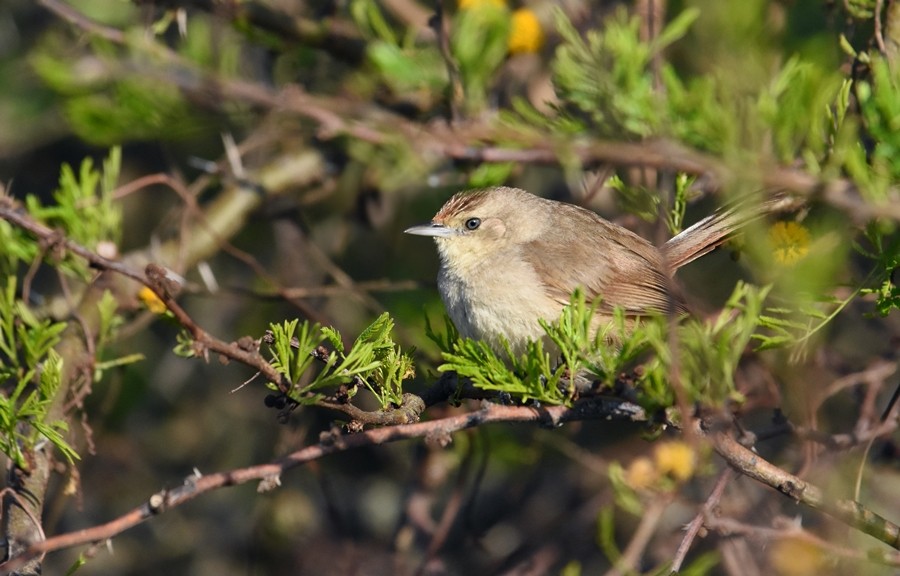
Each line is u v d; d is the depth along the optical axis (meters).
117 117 10.91
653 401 7.50
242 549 15.52
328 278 15.29
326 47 11.95
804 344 8.92
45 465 9.30
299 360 7.49
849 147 7.66
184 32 11.10
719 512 9.61
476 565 14.48
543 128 9.37
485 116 10.13
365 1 11.86
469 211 11.24
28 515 8.98
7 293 9.62
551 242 11.21
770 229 8.41
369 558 13.92
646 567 12.42
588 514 13.47
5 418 8.80
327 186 13.58
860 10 9.52
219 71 10.86
